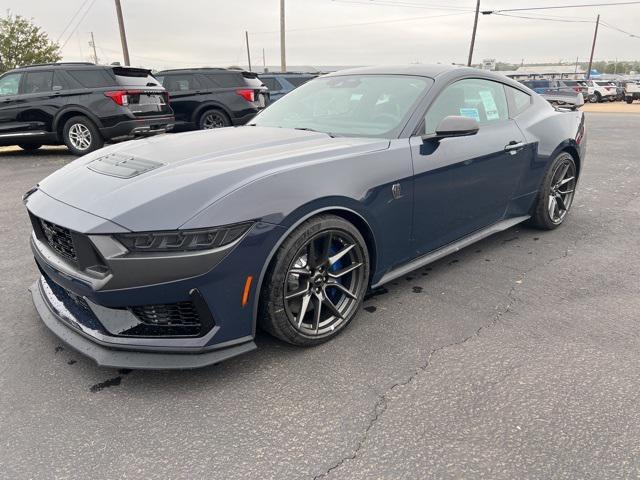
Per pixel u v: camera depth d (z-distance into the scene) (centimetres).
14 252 395
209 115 1099
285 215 223
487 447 189
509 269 362
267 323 238
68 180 254
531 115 404
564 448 188
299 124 336
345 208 249
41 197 249
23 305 301
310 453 186
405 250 298
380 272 287
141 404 213
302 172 237
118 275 203
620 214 506
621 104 3384
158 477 175
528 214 420
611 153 932
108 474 176
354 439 193
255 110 1123
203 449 188
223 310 217
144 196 212
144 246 202
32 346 256
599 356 248
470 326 279
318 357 248
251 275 219
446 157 305
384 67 368
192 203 207
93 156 289
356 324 281
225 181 219
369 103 324
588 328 276
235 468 179
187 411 209
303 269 243
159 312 215
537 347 257
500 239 431
